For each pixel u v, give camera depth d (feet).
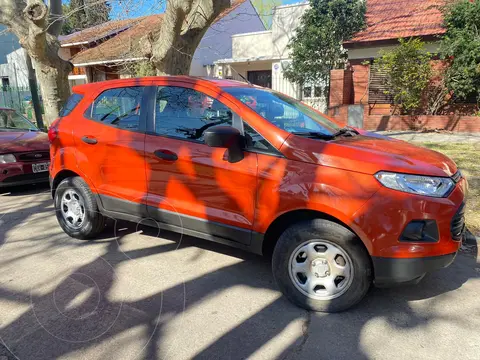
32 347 8.41
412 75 36.78
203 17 23.54
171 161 11.49
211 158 10.78
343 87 42.09
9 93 71.26
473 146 28.68
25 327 9.04
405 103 38.27
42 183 23.61
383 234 8.78
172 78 12.35
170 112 11.98
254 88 12.67
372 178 8.91
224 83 12.25
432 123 37.09
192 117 11.57
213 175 10.78
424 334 8.86
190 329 9.05
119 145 12.57
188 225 11.60
